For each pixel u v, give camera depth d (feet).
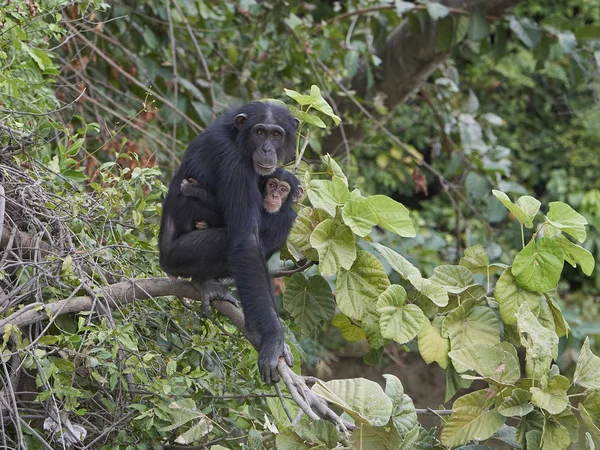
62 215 34.63
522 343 30.53
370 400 29.09
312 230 35.22
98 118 55.52
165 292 33.76
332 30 68.39
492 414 30.17
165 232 35.19
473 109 74.54
